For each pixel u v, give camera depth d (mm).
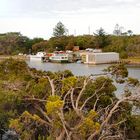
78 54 150500
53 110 22359
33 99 28469
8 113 28078
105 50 168000
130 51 153000
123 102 29125
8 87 29297
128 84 31062
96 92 30156
